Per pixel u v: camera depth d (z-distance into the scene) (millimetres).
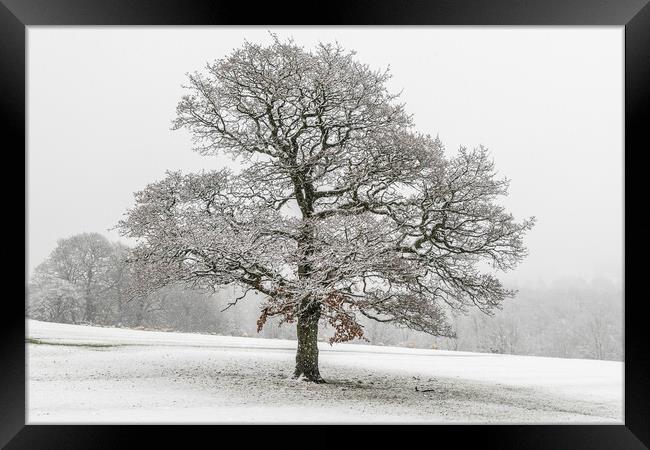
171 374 17469
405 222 15797
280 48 16031
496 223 16062
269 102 16594
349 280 13953
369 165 16016
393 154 15852
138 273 16281
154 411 12094
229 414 11812
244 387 15562
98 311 43812
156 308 46688
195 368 18609
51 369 17156
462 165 15906
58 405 12609
